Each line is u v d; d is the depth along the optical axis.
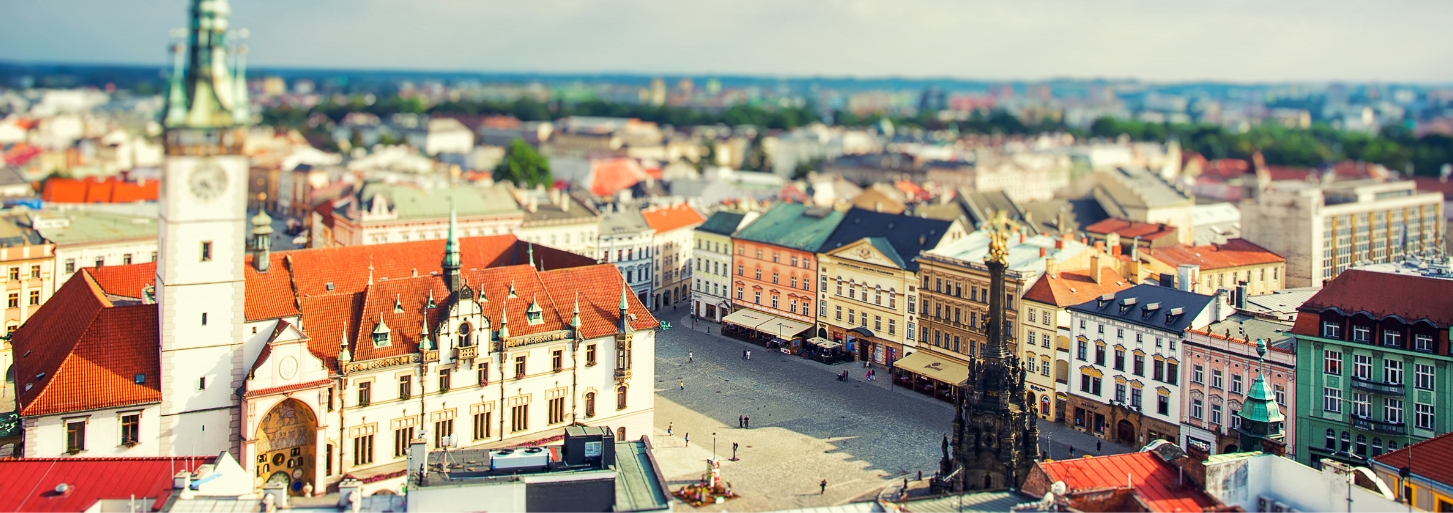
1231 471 79.38
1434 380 110.56
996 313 94.75
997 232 95.31
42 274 159.75
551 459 89.50
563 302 130.25
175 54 103.00
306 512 75.75
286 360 108.50
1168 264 174.38
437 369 118.19
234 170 106.06
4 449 106.38
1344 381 116.62
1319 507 77.56
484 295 122.62
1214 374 127.00
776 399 153.00
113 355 105.38
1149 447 84.31
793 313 191.50
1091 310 141.00
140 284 136.50
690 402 150.50
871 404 151.62
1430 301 112.31
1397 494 89.12
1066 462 81.00
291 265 123.81
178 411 105.88
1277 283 196.75
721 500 113.38
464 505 76.00
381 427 115.50
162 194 105.62
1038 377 149.75
